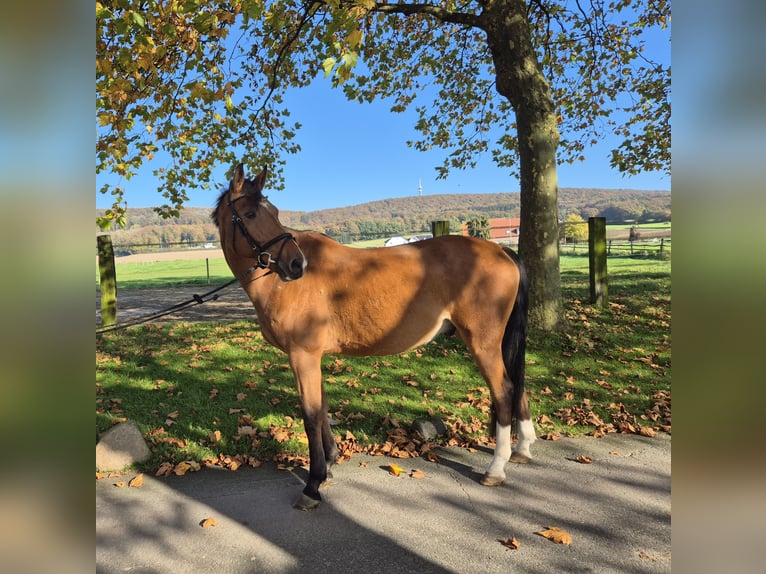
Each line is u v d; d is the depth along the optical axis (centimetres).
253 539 268
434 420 416
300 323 317
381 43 853
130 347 655
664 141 927
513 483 325
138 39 439
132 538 269
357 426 422
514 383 353
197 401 472
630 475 332
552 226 635
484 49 908
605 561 244
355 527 278
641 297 849
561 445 382
